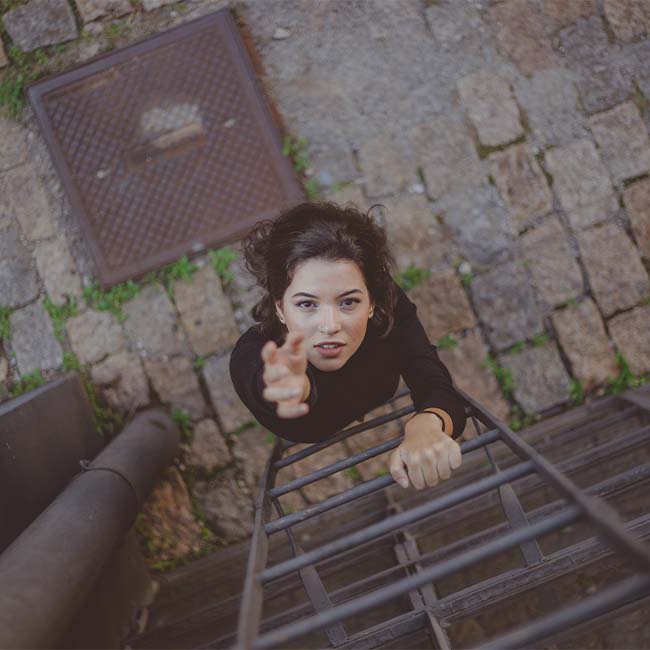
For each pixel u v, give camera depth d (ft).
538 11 10.75
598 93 10.66
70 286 10.82
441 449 4.31
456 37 10.76
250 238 5.89
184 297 10.73
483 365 10.69
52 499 7.54
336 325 4.58
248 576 3.38
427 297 10.69
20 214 10.93
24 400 7.92
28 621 4.88
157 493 10.84
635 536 5.74
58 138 10.79
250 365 5.08
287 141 10.68
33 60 10.96
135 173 10.75
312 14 10.85
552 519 3.00
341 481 10.69
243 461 10.83
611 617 5.46
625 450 8.59
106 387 10.76
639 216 10.61
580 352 10.68
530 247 10.66
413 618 5.52
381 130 10.71
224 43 10.71
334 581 8.70
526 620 6.39
